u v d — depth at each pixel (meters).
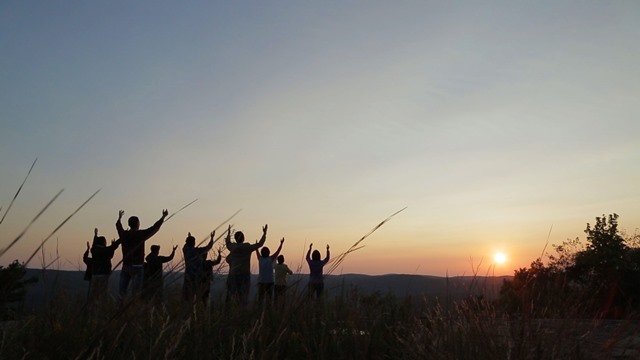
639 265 13.47
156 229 3.40
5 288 3.21
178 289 4.25
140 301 3.77
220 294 5.43
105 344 3.51
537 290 4.90
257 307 5.30
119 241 3.97
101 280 3.86
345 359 4.97
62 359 3.37
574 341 4.50
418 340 5.12
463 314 5.15
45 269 3.82
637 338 4.71
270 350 4.32
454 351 4.64
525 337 4.45
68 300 3.89
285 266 11.03
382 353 5.30
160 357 3.49
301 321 5.24
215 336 4.56
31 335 3.47
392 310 6.06
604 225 14.24
